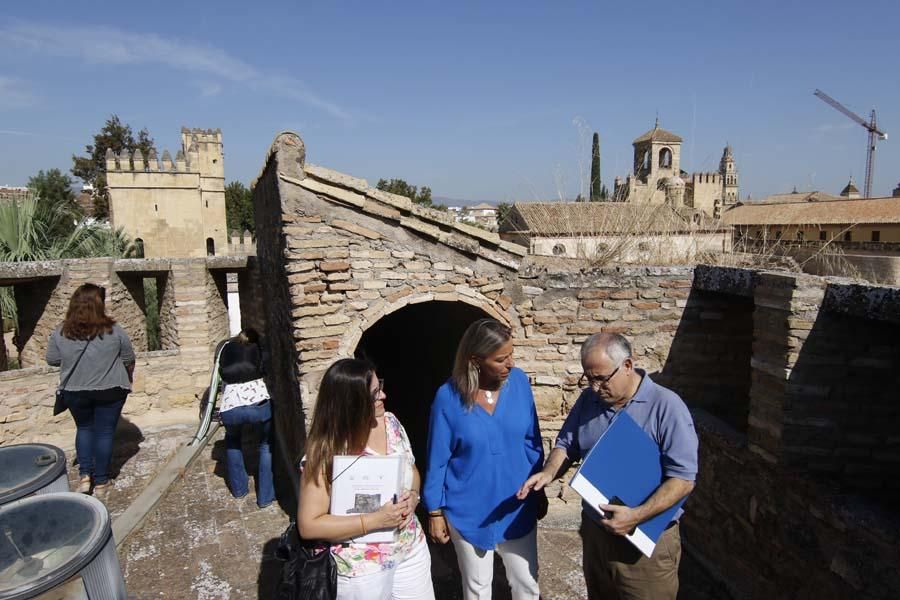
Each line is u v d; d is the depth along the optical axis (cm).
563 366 559
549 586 460
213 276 963
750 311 562
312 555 286
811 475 390
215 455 728
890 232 2438
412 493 305
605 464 292
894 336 392
